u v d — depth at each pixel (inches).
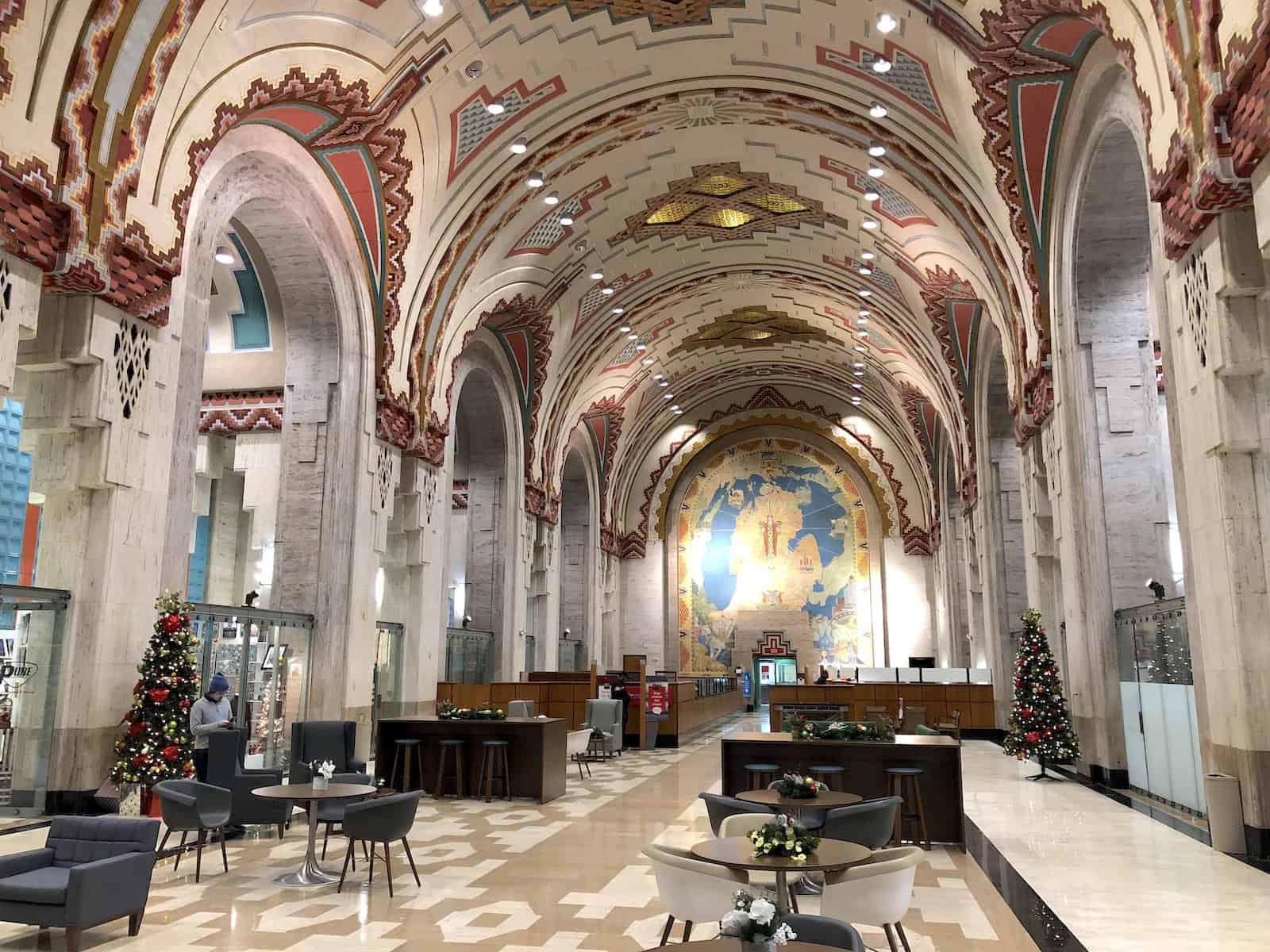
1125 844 333.7
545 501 925.8
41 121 311.0
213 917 239.8
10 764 329.1
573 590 1119.6
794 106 584.4
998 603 762.2
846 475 1299.2
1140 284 481.4
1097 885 271.9
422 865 305.0
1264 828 296.0
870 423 1280.8
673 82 578.9
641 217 751.7
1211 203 279.4
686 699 818.2
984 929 229.8
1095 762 488.1
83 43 321.1
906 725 706.2
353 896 262.7
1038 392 530.6
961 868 301.6
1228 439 295.9
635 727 748.6
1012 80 434.6
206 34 369.4
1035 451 568.4
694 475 1331.2
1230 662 303.0
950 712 788.0
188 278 396.2
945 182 566.6
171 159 372.8
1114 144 419.8
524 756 462.3
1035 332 523.8
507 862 309.7
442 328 635.5
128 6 331.6
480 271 668.7
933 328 799.7
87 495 346.9
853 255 793.6
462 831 367.6
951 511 1090.7
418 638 631.8
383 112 489.4
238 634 455.8
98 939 219.3
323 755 396.8
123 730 341.7
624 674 776.3
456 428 863.7
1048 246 494.9
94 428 345.7
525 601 861.8
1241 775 303.6
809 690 794.8
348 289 539.8
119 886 214.4
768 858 184.1
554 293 789.2
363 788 293.4
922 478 1235.2
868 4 466.9
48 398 343.0
